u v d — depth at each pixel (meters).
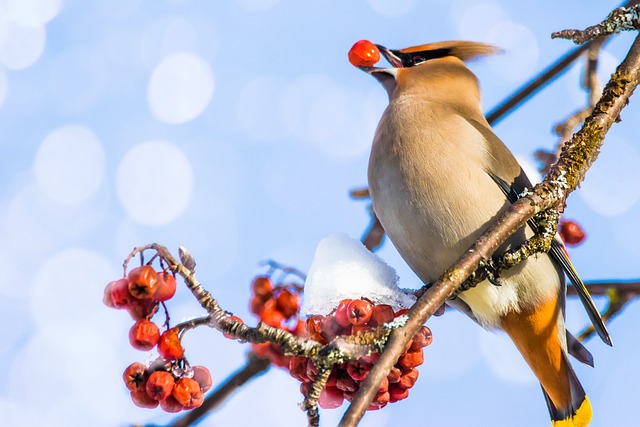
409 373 5.54
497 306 7.43
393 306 5.98
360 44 7.86
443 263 7.55
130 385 5.29
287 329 5.90
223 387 7.42
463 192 7.38
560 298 7.52
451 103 8.23
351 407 4.48
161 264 5.14
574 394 7.49
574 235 8.02
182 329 5.19
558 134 8.59
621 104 5.93
